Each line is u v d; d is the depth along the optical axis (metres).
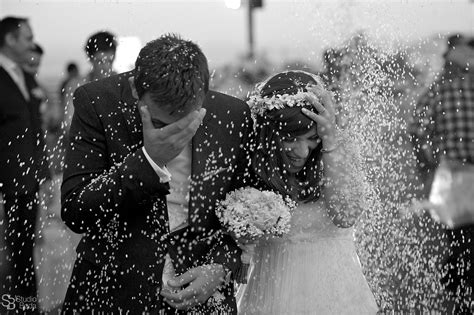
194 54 3.11
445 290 4.54
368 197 4.16
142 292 3.32
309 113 3.38
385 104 4.57
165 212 3.30
